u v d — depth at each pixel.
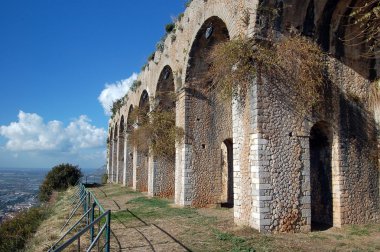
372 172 14.25
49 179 43.53
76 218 15.56
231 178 22.14
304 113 12.72
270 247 9.87
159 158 24.27
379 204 14.18
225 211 17.08
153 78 25.94
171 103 24.83
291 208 11.88
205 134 19.31
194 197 18.58
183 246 9.98
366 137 14.34
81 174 45.53
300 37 13.16
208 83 19.53
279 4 12.51
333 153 13.68
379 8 10.73
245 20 12.81
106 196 26.66
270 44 12.45
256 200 11.64
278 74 12.45
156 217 15.23
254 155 11.90
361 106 14.46
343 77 14.16
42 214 21.11
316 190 14.52
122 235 11.55
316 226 13.20
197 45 18.30
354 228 12.87
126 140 36.28
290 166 12.09
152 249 9.70
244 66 12.34
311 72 12.98
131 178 36.06
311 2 12.92
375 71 14.96
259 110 11.96
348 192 13.52
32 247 11.38
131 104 34.78
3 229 17.59
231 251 9.45
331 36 13.93
